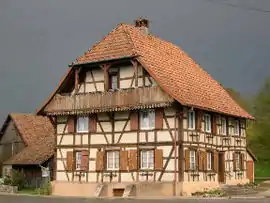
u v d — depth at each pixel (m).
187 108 38.31
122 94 39.81
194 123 40.03
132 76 40.44
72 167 43.03
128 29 42.59
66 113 42.84
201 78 46.19
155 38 45.56
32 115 61.66
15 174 51.25
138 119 39.78
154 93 38.22
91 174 41.91
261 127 69.81
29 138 57.94
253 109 71.31
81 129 43.19
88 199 35.53
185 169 37.97
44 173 49.84
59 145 44.22
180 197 35.78
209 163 42.09
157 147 38.62
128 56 39.56
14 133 60.25
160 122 38.66
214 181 41.94
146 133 39.25
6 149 61.31
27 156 53.16
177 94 38.16
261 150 69.19
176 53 46.81
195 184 38.75
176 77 41.22
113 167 40.94
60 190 43.28
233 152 46.41
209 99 42.94
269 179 57.31
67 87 44.25
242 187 42.16
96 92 41.31
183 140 38.00
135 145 39.69
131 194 38.56
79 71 42.59
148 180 38.72
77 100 42.34
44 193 44.22
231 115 44.91
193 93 41.00
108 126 41.41
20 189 50.88
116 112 41.03
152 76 38.38
